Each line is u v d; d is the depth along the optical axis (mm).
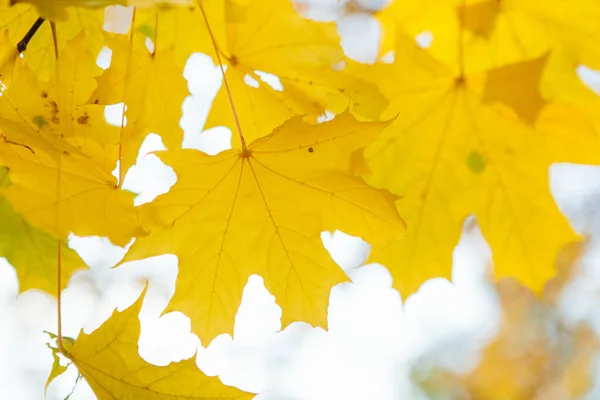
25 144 884
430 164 1002
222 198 920
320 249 925
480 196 1009
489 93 956
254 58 938
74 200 882
